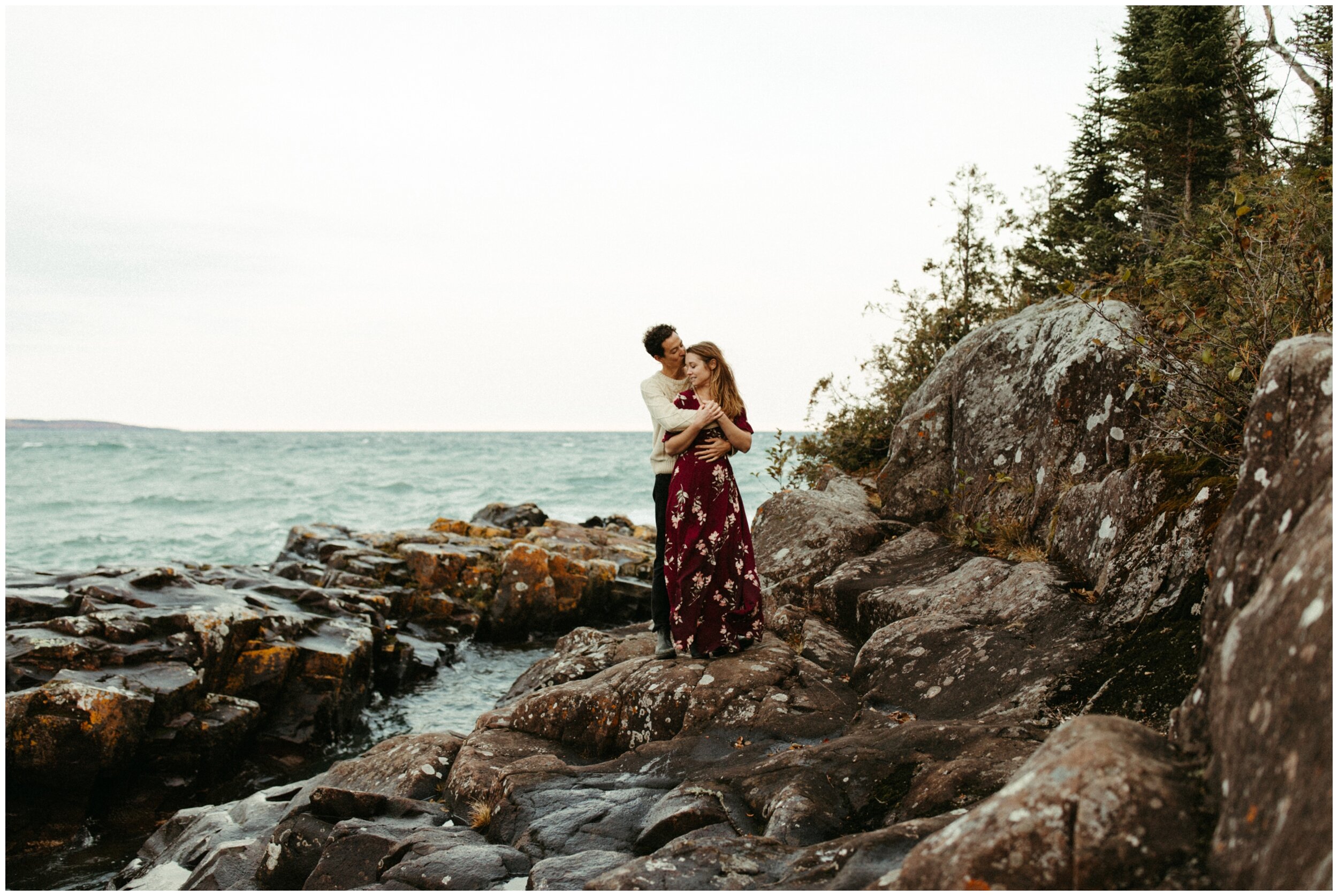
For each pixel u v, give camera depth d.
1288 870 1.71
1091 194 15.52
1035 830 2.21
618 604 14.29
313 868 4.26
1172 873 2.05
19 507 36.62
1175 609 4.51
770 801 3.79
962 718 4.64
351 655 9.25
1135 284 6.50
